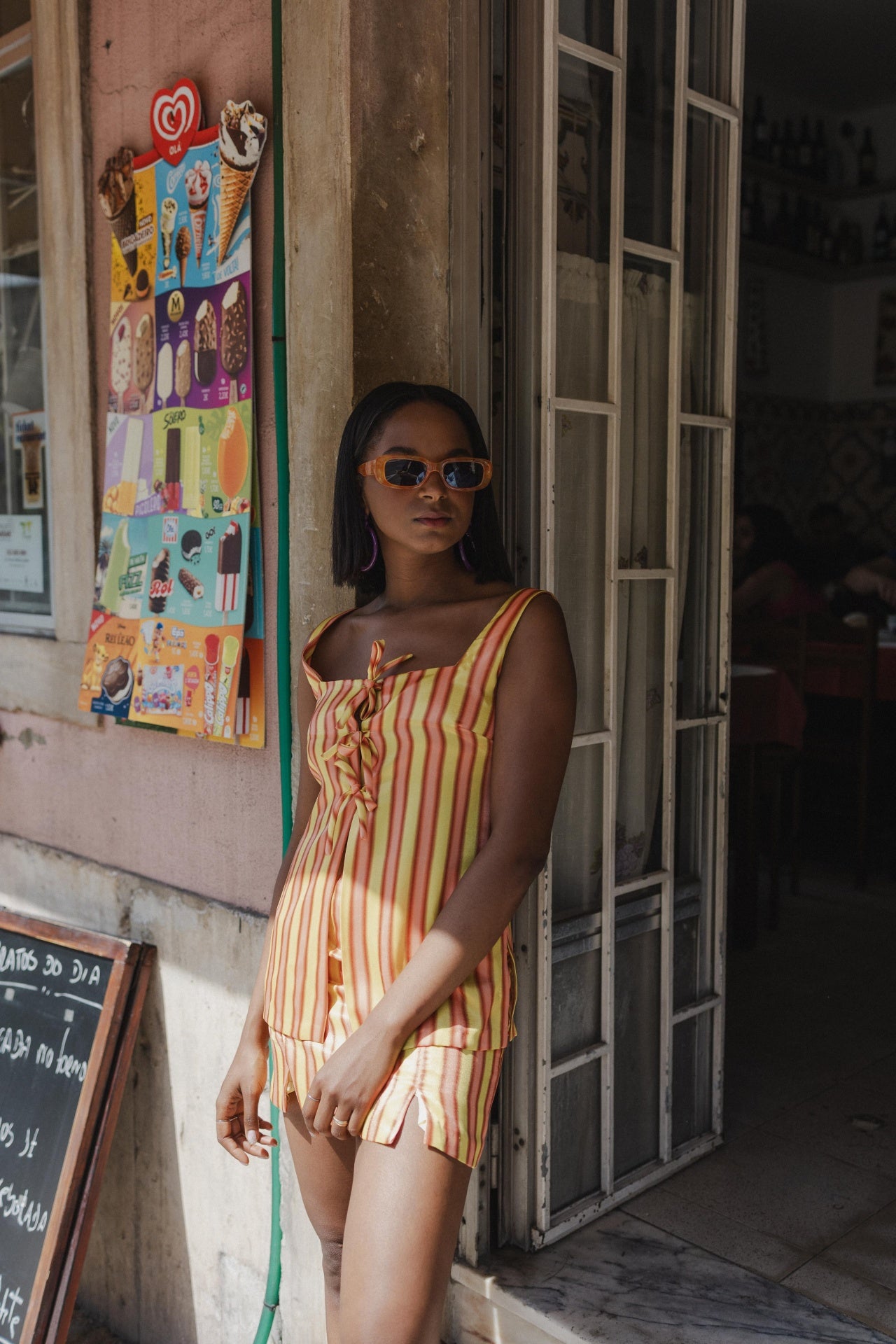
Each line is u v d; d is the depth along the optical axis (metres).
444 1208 1.36
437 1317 1.37
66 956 2.56
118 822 2.57
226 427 2.16
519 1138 2.09
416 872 1.45
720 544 2.42
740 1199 2.32
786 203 6.47
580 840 2.20
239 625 2.14
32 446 2.78
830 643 4.50
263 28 2.04
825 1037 3.20
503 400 2.01
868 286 6.74
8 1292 2.36
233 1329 2.37
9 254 2.81
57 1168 2.38
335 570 1.72
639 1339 1.85
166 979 2.44
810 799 5.55
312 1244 2.11
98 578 2.47
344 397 1.90
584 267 2.10
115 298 2.40
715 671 2.45
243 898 2.27
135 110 2.36
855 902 4.46
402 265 1.91
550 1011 2.07
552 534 2.00
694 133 2.29
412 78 1.89
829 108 6.63
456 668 1.48
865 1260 2.10
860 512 6.86
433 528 1.52
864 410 6.81
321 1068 1.44
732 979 3.65
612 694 2.14
